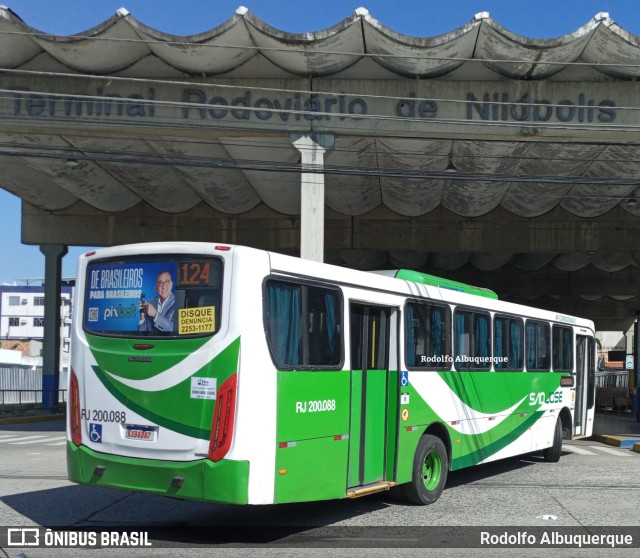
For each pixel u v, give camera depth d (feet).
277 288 25.20
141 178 83.05
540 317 47.73
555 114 59.26
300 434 25.32
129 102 57.62
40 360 209.87
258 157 71.87
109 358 25.75
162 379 24.57
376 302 30.53
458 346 37.35
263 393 23.84
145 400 24.81
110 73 60.59
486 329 40.60
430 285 35.78
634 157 70.18
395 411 31.50
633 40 52.75
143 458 24.66
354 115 58.85
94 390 26.00
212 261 24.63
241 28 53.52
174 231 99.55
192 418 23.88
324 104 60.08
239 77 60.85
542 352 47.98
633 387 106.11
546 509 32.58
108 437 25.50
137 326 25.59
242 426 23.31
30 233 101.40
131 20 53.21
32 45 57.31
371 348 30.81
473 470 45.91
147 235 99.50
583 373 55.83
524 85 59.77
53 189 93.40
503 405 41.96
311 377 26.05
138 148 72.08
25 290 298.97
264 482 23.67
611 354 151.94
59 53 57.06
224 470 23.15
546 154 70.28
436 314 35.47
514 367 43.60
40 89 60.18
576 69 58.65
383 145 67.97
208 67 58.85
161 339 24.89
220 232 99.25
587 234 94.99
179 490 23.70
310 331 26.43
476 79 60.03
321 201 59.41
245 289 24.00
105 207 96.78
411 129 59.52
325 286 27.50
